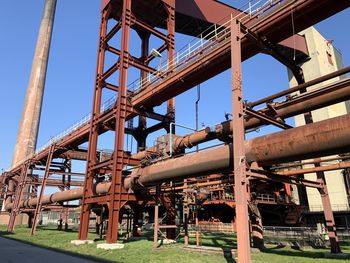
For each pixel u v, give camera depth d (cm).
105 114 2480
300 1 1415
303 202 4994
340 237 2925
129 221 2967
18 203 4150
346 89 1348
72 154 4166
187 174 1620
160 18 3158
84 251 1797
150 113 2572
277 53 1684
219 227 3788
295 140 1126
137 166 2156
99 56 2756
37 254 1684
